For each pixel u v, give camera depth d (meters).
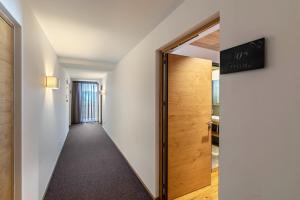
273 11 0.90
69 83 7.23
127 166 3.21
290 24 0.83
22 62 1.46
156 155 2.18
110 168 3.11
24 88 1.51
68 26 2.15
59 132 3.84
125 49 3.16
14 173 1.42
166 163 2.17
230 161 1.15
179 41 1.82
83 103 8.55
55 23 2.07
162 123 2.18
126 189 2.41
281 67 0.87
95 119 8.80
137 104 2.85
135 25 2.10
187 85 2.28
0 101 1.20
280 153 0.87
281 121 0.87
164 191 2.18
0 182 1.22
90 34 2.43
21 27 1.44
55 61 3.35
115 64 4.63
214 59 3.32
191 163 2.35
